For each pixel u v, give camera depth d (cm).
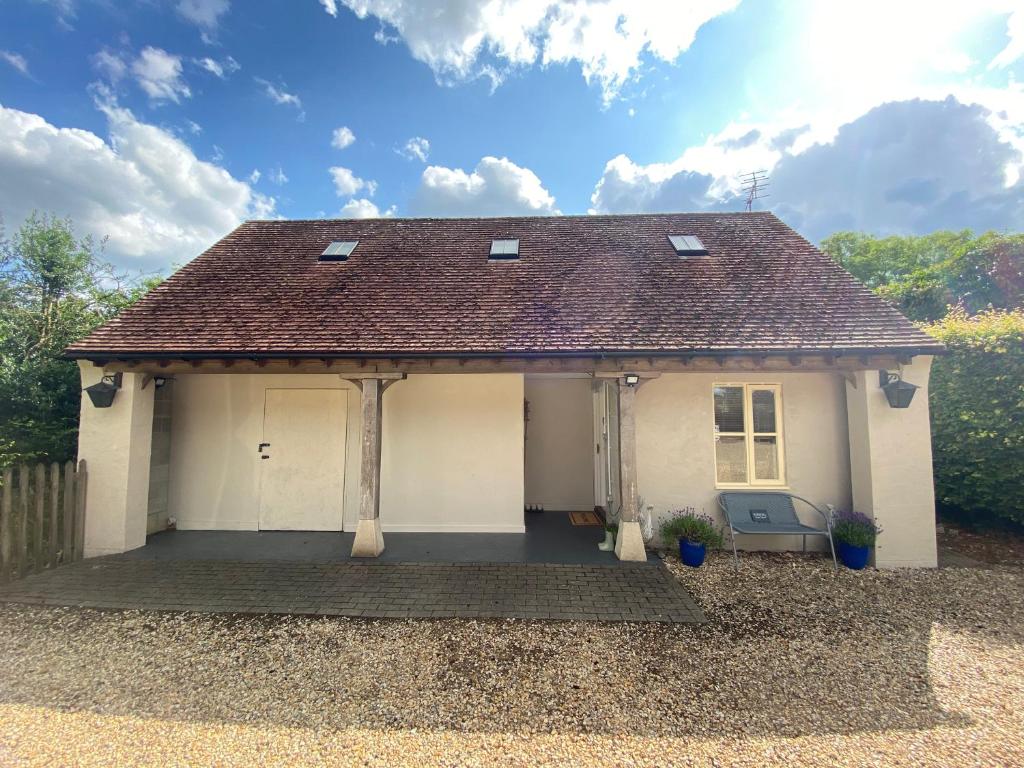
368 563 615
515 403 785
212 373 654
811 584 554
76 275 1083
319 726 296
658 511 713
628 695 333
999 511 702
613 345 618
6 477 552
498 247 920
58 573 575
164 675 357
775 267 807
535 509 938
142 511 686
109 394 641
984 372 708
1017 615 471
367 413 650
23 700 323
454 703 322
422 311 707
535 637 422
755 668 371
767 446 718
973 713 312
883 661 382
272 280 814
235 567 599
